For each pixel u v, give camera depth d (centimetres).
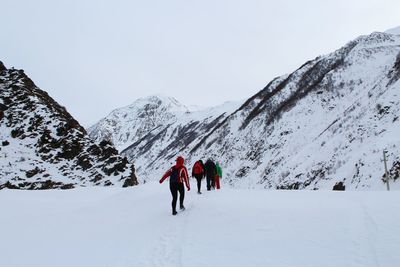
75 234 838
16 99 5047
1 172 3750
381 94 4888
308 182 3969
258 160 7006
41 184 3784
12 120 4691
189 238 693
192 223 816
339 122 5181
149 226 861
